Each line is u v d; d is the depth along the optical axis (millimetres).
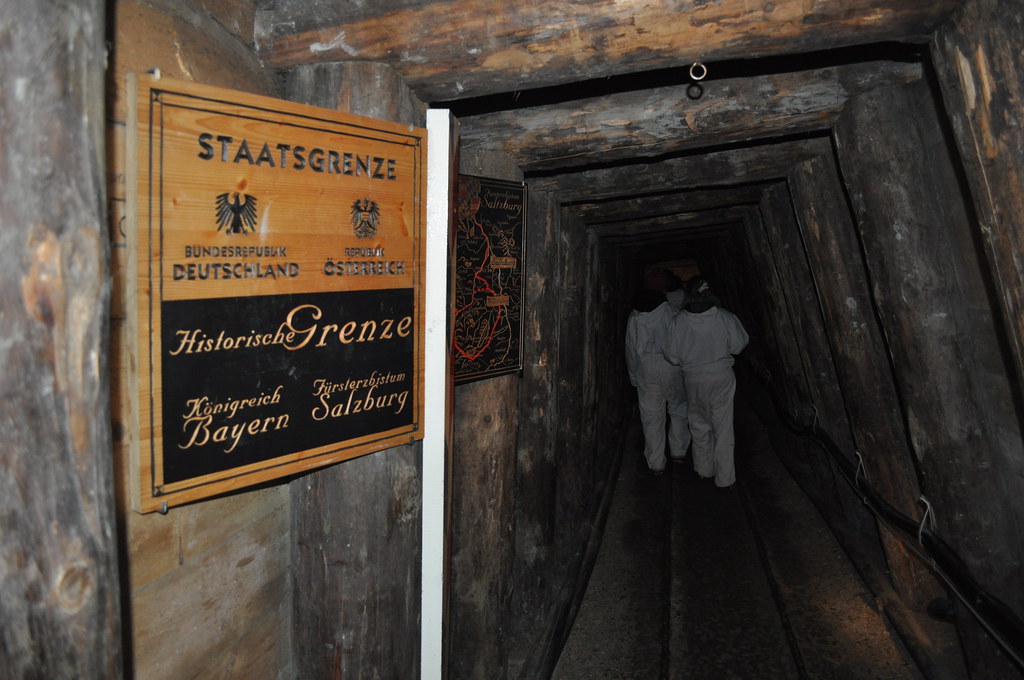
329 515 2162
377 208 1848
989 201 1945
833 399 4867
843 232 3699
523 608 4016
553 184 4035
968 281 2748
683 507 6172
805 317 4840
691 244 9984
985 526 2850
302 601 2250
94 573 1146
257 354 1638
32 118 1030
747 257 7137
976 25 1842
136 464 1460
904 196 2832
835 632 3986
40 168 1041
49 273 1058
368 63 2104
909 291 2855
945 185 2740
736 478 6945
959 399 2844
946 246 2840
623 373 9719
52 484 1085
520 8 2010
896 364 3016
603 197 4102
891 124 2842
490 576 3273
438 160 1968
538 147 3186
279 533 2195
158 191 1438
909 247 2842
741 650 3895
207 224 1520
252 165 1584
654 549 5293
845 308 3746
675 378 6945
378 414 1918
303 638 2264
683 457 7426
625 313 9719
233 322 1586
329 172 1730
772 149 3758
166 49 1692
